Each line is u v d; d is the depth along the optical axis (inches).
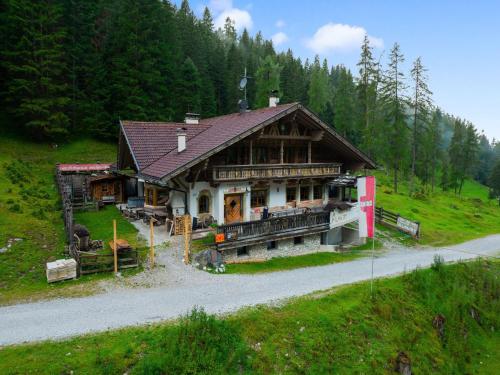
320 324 515.5
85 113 1766.7
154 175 806.5
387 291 665.0
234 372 417.4
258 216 978.7
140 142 973.8
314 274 729.6
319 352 474.6
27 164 1342.3
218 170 834.8
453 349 647.8
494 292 855.1
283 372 435.5
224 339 441.4
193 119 1190.3
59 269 589.0
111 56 1916.8
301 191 1094.4
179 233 852.0
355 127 2564.0
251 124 862.5
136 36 1817.2
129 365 390.9
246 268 733.9
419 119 1957.4
